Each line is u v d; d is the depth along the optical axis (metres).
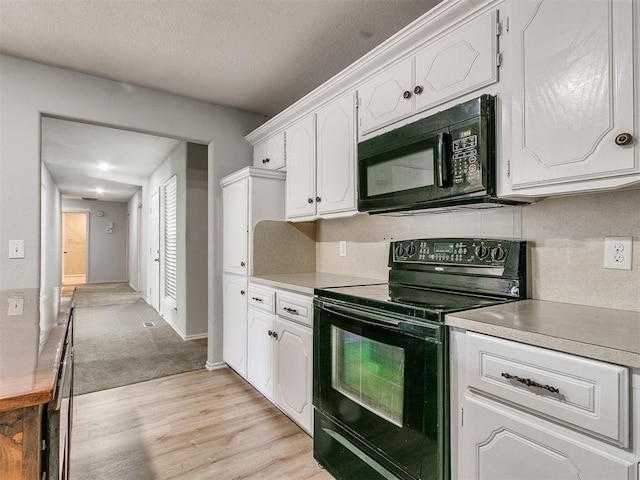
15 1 1.79
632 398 0.82
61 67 2.46
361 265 2.50
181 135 2.97
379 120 1.89
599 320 1.14
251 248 2.71
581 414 0.90
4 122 2.28
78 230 11.54
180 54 2.32
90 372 3.08
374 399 1.49
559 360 0.94
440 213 1.95
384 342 1.43
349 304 1.64
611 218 1.33
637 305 1.27
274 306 2.35
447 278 1.79
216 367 3.18
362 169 1.92
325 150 2.30
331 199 2.25
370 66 1.91
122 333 4.38
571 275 1.44
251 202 2.71
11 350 0.82
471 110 1.39
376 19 1.97
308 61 2.42
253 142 3.26
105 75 2.59
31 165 2.35
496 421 1.08
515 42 1.30
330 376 1.75
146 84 2.75
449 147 1.46
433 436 1.23
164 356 3.52
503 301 1.48
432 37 1.59
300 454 1.92
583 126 1.12
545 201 1.51
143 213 7.11
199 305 4.23
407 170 1.66
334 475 1.71
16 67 2.33
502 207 1.64
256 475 1.75
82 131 3.80
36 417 0.63
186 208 4.20
